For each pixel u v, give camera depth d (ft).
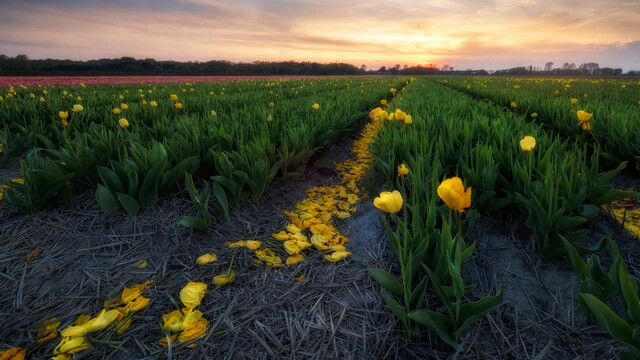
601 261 6.76
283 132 13.37
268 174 9.92
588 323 5.34
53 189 8.43
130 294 6.14
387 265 7.02
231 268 6.97
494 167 8.00
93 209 8.66
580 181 7.97
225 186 8.70
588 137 13.39
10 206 8.84
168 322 5.52
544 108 19.17
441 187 4.29
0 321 5.62
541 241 6.63
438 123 14.33
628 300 4.06
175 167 8.89
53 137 14.01
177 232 7.88
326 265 7.27
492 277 6.56
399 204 4.83
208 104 21.98
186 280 6.59
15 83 62.44
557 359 4.91
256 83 69.67
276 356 5.08
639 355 3.84
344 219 9.54
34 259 7.08
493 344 5.17
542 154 9.54
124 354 5.07
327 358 5.07
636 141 11.10
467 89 53.06
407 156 9.96
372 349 5.18
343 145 18.48
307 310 6.00
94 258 7.12
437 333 4.95
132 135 11.02
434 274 5.35
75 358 4.95
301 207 10.03
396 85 68.39
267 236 8.30
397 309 5.01
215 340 5.31
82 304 6.00
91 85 57.93
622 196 7.30
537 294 6.10
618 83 72.02
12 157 13.80
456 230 6.48
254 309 5.97
